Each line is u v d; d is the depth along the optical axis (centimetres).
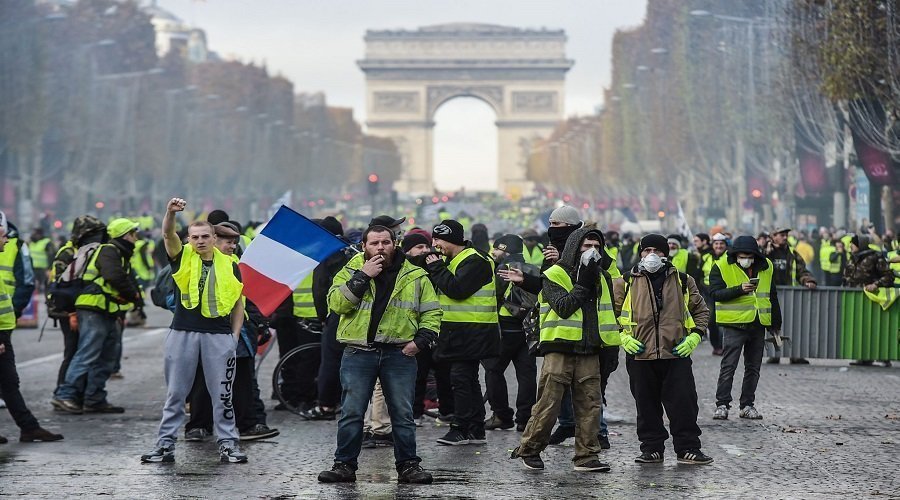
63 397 2455
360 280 1697
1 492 1644
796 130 7888
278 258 2022
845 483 1733
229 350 1883
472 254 2056
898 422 2336
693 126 11050
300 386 2458
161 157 14462
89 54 12694
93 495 1625
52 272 2597
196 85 17012
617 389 2877
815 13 6247
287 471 1817
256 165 18025
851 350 3434
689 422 1895
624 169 15412
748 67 9306
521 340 2198
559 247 1911
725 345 2402
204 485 1698
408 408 1734
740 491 1677
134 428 2258
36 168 11406
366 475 1794
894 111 5594
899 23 5409
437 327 1742
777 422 2336
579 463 1823
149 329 4781
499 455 1977
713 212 11300
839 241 5409
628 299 1902
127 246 2486
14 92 10525
